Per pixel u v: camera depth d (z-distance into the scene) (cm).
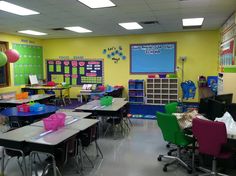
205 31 765
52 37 899
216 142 261
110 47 873
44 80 919
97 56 892
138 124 581
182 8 457
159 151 400
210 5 434
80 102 858
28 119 397
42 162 353
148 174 317
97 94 737
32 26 643
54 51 941
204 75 781
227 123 293
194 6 442
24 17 524
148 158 370
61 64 938
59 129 302
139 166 341
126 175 314
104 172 322
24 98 565
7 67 773
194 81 793
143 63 841
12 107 479
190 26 686
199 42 775
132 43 845
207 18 557
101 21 584
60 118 314
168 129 317
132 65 855
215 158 290
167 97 790
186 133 324
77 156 325
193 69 791
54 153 259
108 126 552
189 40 784
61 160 263
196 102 787
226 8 457
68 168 333
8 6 431
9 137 270
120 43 859
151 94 802
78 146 313
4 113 408
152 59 829
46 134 280
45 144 249
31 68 880
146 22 606
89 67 905
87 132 320
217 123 254
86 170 328
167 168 334
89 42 895
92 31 759
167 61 814
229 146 287
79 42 907
